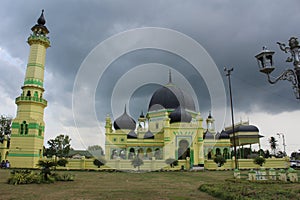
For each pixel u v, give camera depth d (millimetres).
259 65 9125
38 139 39969
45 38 44312
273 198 10945
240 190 13219
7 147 46094
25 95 41219
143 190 14992
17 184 18031
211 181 20938
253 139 58562
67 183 19297
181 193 13688
